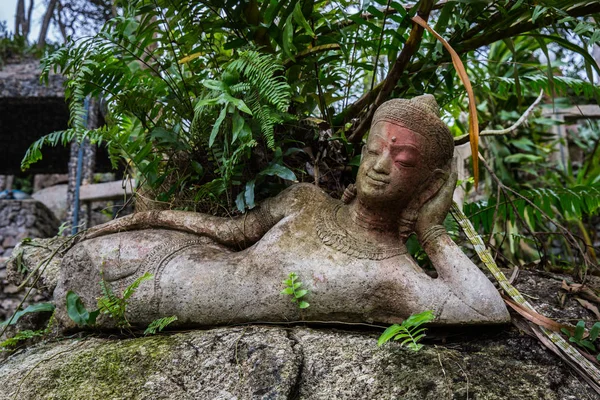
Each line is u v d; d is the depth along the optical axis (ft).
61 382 5.73
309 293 6.11
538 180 16.15
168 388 5.51
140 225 7.16
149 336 6.34
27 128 28.91
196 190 7.85
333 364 5.49
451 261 6.15
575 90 9.55
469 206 10.21
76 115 7.66
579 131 20.98
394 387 5.22
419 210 6.40
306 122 7.96
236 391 5.38
